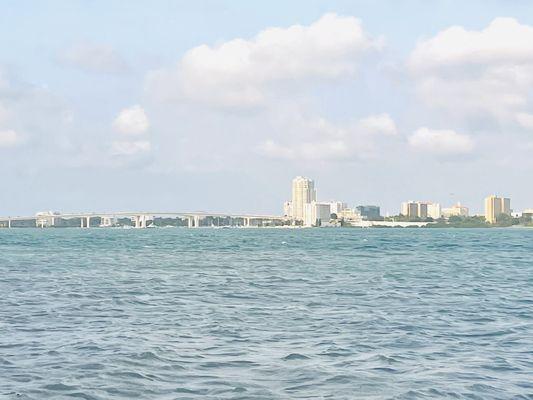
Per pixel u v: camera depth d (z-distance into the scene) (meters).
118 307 45.59
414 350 30.61
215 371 26.41
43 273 76.44
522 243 183.38
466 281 66.25
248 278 69.56
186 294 54.03
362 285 61.78
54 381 24.86
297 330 35.84
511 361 28.41
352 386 24.28
